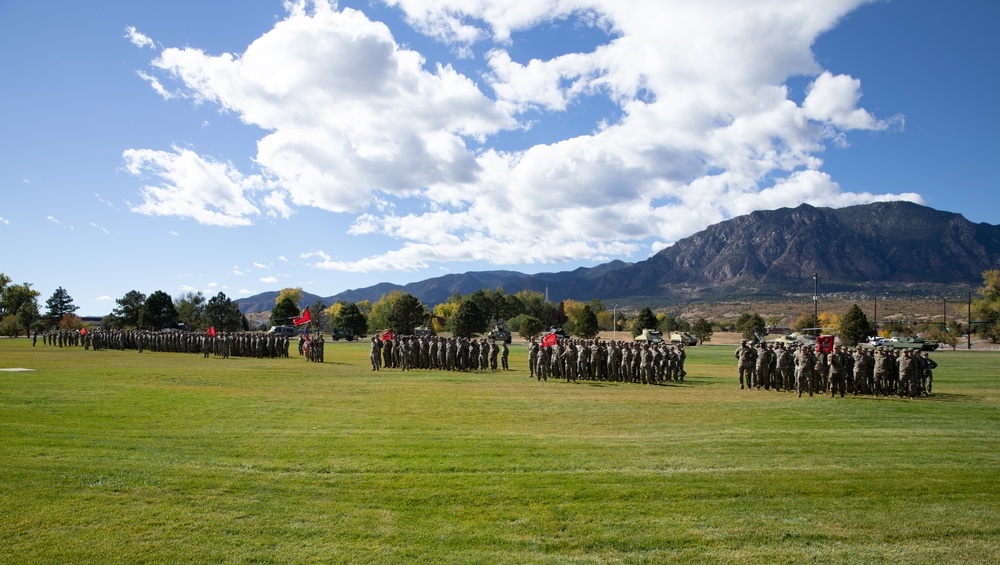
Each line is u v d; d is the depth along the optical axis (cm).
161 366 3584
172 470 1111
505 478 1086
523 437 1449
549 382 2856
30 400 1970
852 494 1015
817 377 2447
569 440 1416
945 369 3862
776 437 1476
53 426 1510
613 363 2964
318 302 14438
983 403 2162
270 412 1803
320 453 1257
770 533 841
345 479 1070
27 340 8094
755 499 985
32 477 1049
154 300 10256
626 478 1092
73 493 970
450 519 883
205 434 1446
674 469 1159
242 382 2703
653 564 744
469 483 1054
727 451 1315
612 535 829
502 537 817
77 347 6006
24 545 768
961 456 1284
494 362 3616
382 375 3130
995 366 4134
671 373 3116
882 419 1766
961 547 801
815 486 1052
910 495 1012
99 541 784
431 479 1076
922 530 858
